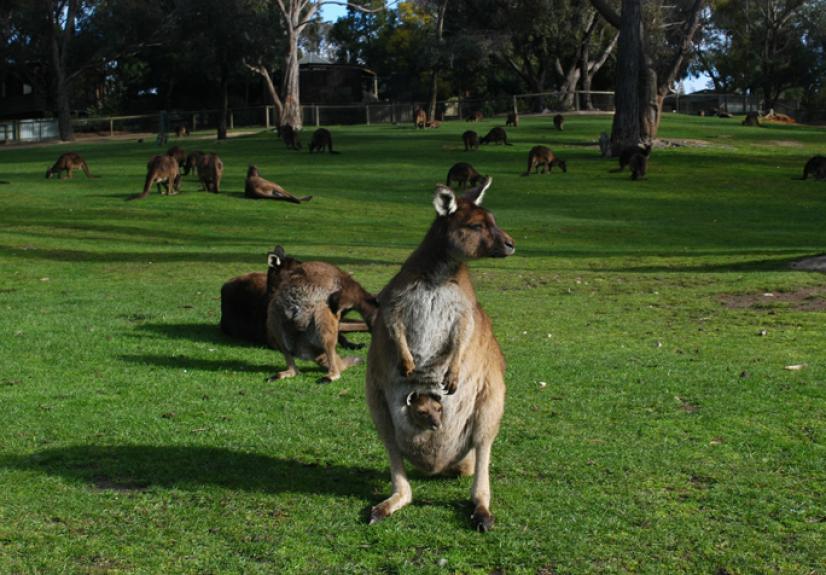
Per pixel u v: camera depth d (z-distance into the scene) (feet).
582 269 56.80
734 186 110.11
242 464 19.58
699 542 15.70
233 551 15.38
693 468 19.29
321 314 27.20
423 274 16.52
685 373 27.81
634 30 135.74
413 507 17.24
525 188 108.47
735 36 309.22
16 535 15.80
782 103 318.65
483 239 16.28
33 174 115.14
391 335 16.43
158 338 33.45
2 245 62.85
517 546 15.58
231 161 132.57
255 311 32.86
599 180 115.14
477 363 16.78
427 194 101.65
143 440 21.17
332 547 15.58
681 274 52.42
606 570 14.80
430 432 16.65
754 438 21.20
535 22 215.92
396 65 297.53
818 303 41.45
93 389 25.75
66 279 49.47
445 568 14.85
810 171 114.52
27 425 22.11
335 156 138.62
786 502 17.39
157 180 93.20
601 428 22.26
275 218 82.79
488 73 279.49
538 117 216.74
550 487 18.28
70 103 260.42
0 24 202.39
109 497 17.60
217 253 60.70
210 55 185.47
